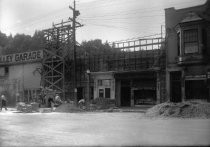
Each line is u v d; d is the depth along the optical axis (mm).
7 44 60125
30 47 54938
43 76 44312
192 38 31031
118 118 19734
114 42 39562
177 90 32656
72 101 38875
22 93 47281
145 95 35469
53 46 44781
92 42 43625
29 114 26609
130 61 37719
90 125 14711
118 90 37688
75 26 40562
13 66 49375
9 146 9023
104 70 39688
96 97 39156
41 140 10102
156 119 18188
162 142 8367
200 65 30844
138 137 9484
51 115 24922
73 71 40531
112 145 8273
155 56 35594
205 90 30406
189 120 16891
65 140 9883
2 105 34125
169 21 33531
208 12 30922
